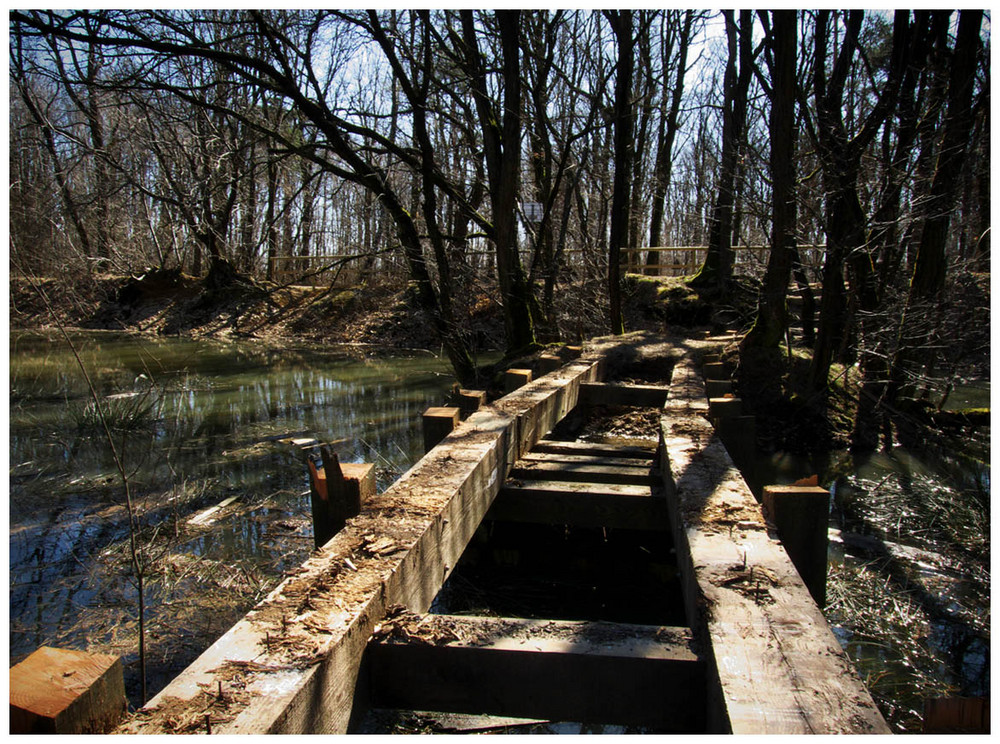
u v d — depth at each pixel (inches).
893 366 360.8
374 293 946.7
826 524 125.0
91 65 459.8
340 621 85.5
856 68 508.1
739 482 149.0
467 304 590.9
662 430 207.0
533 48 565.0
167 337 881.5
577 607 181.9
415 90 433.7
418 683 89.8
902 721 129.7
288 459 321.7
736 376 379.6
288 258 999.0
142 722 67.0
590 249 640.4
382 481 282.5
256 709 68.3
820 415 354.3
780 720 66.9
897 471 301.9
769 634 83.4
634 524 190.5
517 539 213.8
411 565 108.3
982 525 228.2
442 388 534.3
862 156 381.4
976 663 149.3
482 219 464.4
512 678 86.5
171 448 341.4
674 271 1234.6
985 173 387.5
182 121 441.7
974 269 414.3
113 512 243.6
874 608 173.2
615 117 457.7
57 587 185.8
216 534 223.5
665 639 88.7
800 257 424.5
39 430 372.2
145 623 166.2
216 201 671.8
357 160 427.8
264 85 395.5
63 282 410.3
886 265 402.3
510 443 202.2
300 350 795.4
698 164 869.8
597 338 458.6
